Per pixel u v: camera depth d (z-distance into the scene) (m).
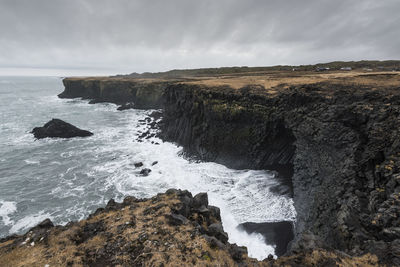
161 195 17.17
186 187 31.22
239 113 36.12
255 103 35.59
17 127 64.81
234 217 24.34
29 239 11.89
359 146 19.11
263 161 35.41
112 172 36.53
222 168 37.03
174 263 9.99
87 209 27.17
